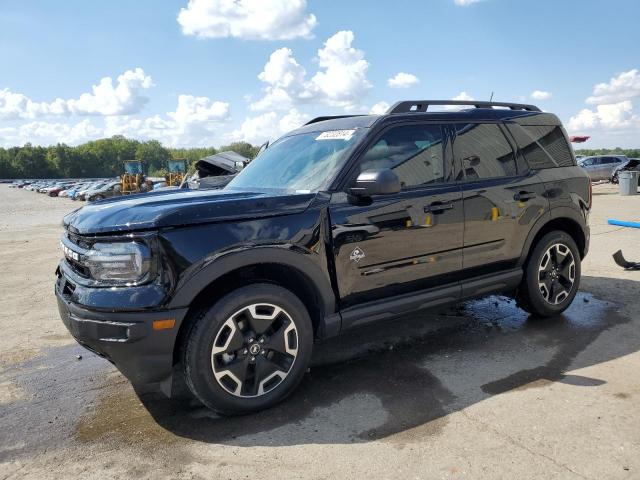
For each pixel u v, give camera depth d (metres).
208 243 2.72
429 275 3.56
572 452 2.45
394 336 4.23
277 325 3.03
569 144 4.62
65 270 3.08
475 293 3.84
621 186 19.30
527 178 4.11
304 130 4.16
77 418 3.07
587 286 5.50
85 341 2.72
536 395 3.05
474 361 3.63
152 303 2.60
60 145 161.38
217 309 2.78
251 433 2.78
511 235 3.98
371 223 3.24
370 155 3.38
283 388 3.04
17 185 95.06
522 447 2.51
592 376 3.29
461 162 3.77
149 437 2.79
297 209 3.00
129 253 2.65
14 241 13.00
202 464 2.50
